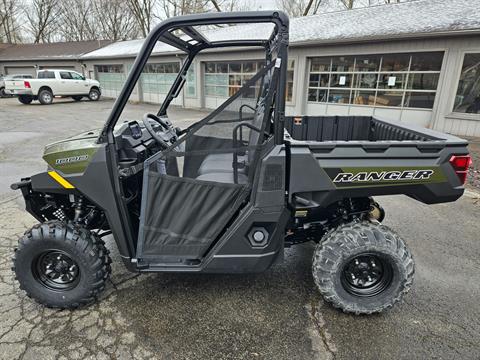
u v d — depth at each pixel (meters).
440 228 3.62
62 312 2.31
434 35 8.37
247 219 2.12
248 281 2.67
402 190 2.14
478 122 8.41
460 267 2.88
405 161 2.09
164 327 2.17
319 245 2.25
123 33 35.50
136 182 2.34
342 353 1.97
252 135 2.12
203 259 2.22
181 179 2.10
